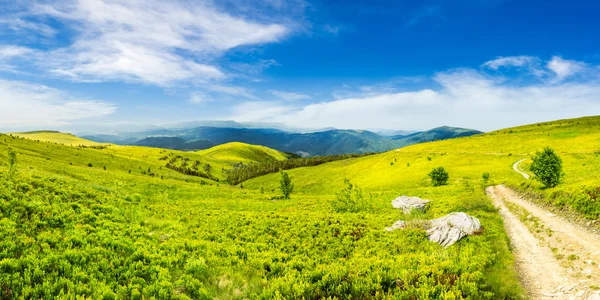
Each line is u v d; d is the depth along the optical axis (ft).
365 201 133.08
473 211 99.55
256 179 630.74
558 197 94.12
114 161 560.20
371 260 53.21
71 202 72.28
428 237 70.28
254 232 78.33
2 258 38.22
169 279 40.34
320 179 473.26
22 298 30.91
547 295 39.83
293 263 52.39
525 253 58.44
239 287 41.27
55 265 38.65
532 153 338.54
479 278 41.57
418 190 191.72
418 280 41.19
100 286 35.68
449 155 396.78
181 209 107.45
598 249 53.01
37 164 193.88
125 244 49.52
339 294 38.65
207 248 56.65
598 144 317.22
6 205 55.16
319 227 83.56
